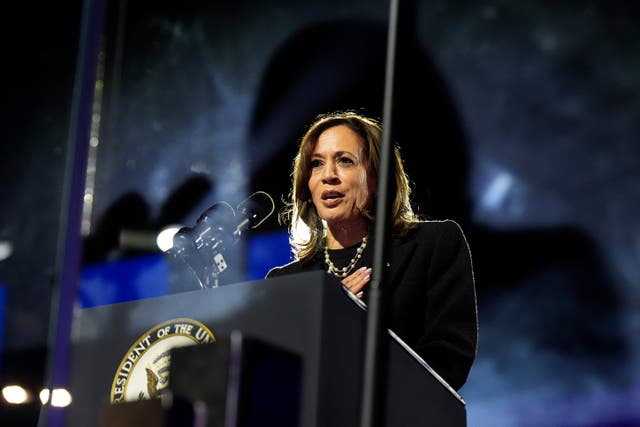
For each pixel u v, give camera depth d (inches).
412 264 284.4
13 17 610.5
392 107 215.3
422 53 693.3
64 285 225.6
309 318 191.2
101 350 217.0
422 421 209.6
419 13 699.4
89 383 215.6
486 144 691.4
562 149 697.0
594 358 714.8
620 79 690.8
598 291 709.9
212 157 668.1
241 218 283.6
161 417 173.2
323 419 184.1
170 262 283.6
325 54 677.3
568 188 698.8
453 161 677.3
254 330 197.3
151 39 693.3
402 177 310.3
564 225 703.1
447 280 280.5
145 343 211.9
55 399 216.4
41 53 615.8
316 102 668.1
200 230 280.1
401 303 278.5
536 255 711.1
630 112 690.8
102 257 582.2
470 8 698.8
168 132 674.8
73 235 230.4
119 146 656.4
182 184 657.0
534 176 697.0
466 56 695.1
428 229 292.2
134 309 216.5
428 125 680.4
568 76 693.9
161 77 687.7
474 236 700.0
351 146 303.0
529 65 696.4
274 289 197.9
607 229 699.4
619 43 690.2
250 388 178.9
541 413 721.6
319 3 688.4
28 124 620.7
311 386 185.8
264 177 656.4
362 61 670.5
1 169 620.7
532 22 696.4
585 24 693.3
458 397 222.5
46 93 619.5
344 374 191.8
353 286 266.2
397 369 206.8
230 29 693.9
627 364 710.5
